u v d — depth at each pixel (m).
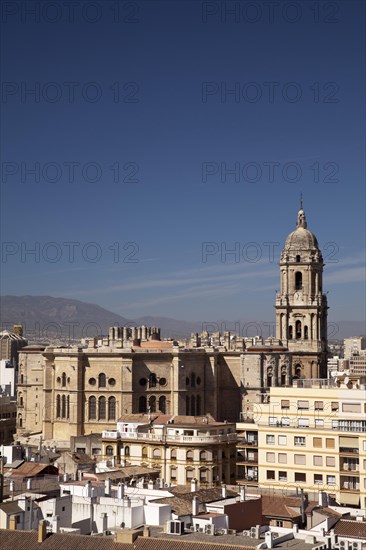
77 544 95.00
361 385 168.38
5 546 96.69
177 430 184.12
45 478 147.25
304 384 187.38
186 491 135.12
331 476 160.25
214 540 100.56
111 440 190.00
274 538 101.44
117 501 117.75
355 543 104.25
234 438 186.25
